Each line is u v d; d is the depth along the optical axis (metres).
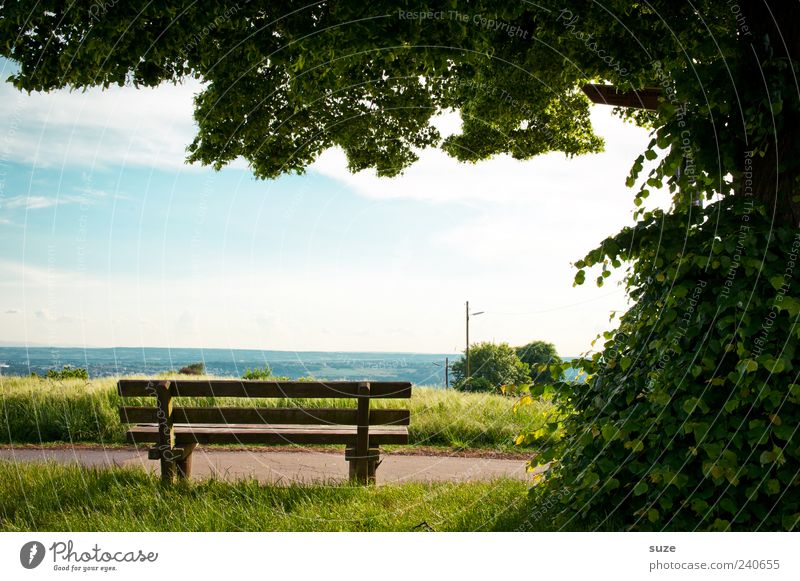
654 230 3.63
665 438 3.38
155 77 5.52
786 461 3.16
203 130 8.23
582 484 3.52
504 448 7.94
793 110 3.44
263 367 12.80
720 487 3.30
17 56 4.59
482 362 21.77
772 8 3.62
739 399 3.21
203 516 4.18
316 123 8.72
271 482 5.40
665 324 3.52
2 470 5.27
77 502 4.58
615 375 3.83
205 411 5.29
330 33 4.86
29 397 8.70
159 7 4.47
